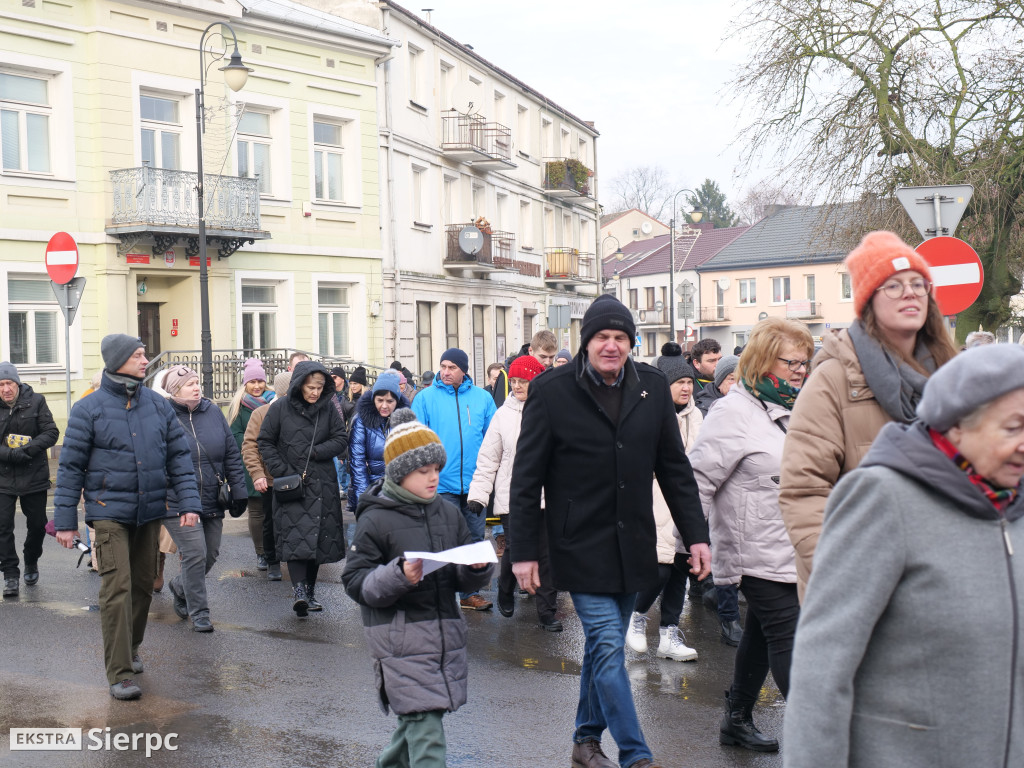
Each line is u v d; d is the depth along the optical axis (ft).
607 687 15.30
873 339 12.02
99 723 19.40
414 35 102.01
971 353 7.78
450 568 14.79
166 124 77.15
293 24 84.74
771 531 16.56
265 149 85.15
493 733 18.75
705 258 240.12
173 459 23.06
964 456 7.81
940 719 7.72
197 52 78.07
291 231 86.43
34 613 29.01
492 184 122.62
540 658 24.30
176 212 74.49
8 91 68.54
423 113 104.37
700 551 16.28
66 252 52.16
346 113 90.94
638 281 256.73
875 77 65.57
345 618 28.58
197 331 78.89
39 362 70.64
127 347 21.88
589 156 162.40
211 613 29.25
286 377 38.22
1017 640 7.66
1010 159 63.77
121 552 21.35
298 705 20.51
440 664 14.48
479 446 30.48
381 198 95.96
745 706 17.63
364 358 93.40
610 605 15.75
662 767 16.79
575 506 15.75
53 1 69.82
